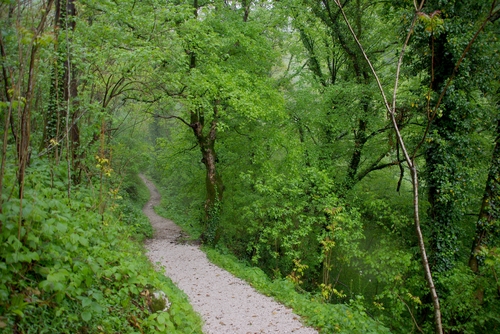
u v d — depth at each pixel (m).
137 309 4.73
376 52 14.94
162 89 10.98
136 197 25.67
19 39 3.39
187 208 22.72
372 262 11.31
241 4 14.66
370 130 14.43
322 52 15.80
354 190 14.27
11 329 3.06
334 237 11.34
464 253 12.32
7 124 3.31
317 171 12.39
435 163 11.18
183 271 10.51
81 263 4.09
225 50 13.34
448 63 10.62
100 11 9.60
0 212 3.38
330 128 14.61
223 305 7.75
